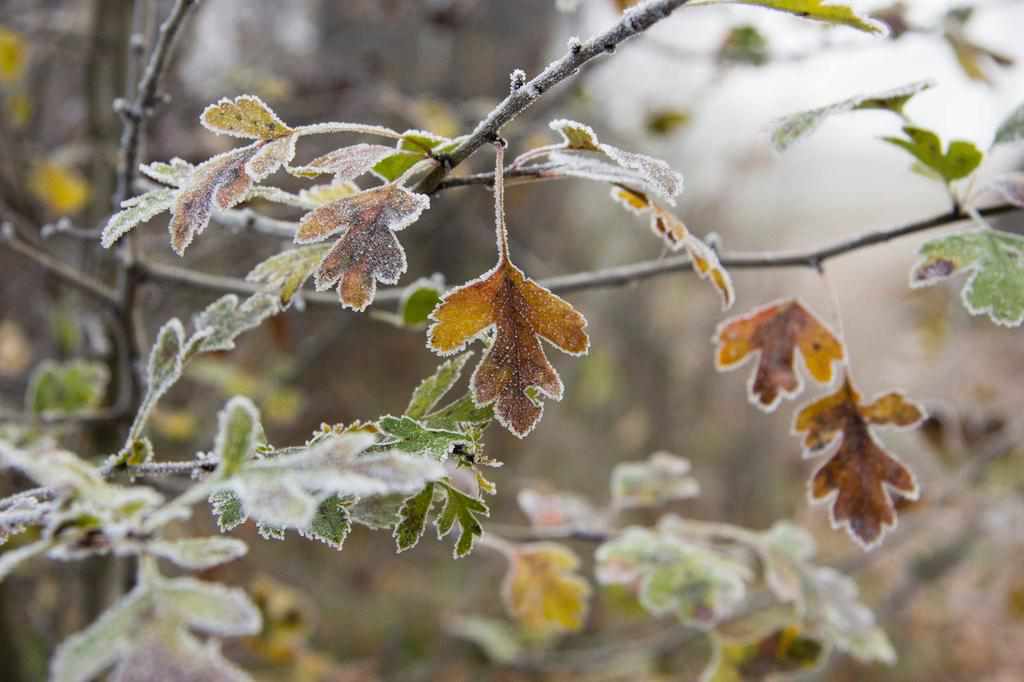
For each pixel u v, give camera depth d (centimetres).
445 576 131
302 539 130
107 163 62
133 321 47
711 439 163
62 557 29
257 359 97
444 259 125
